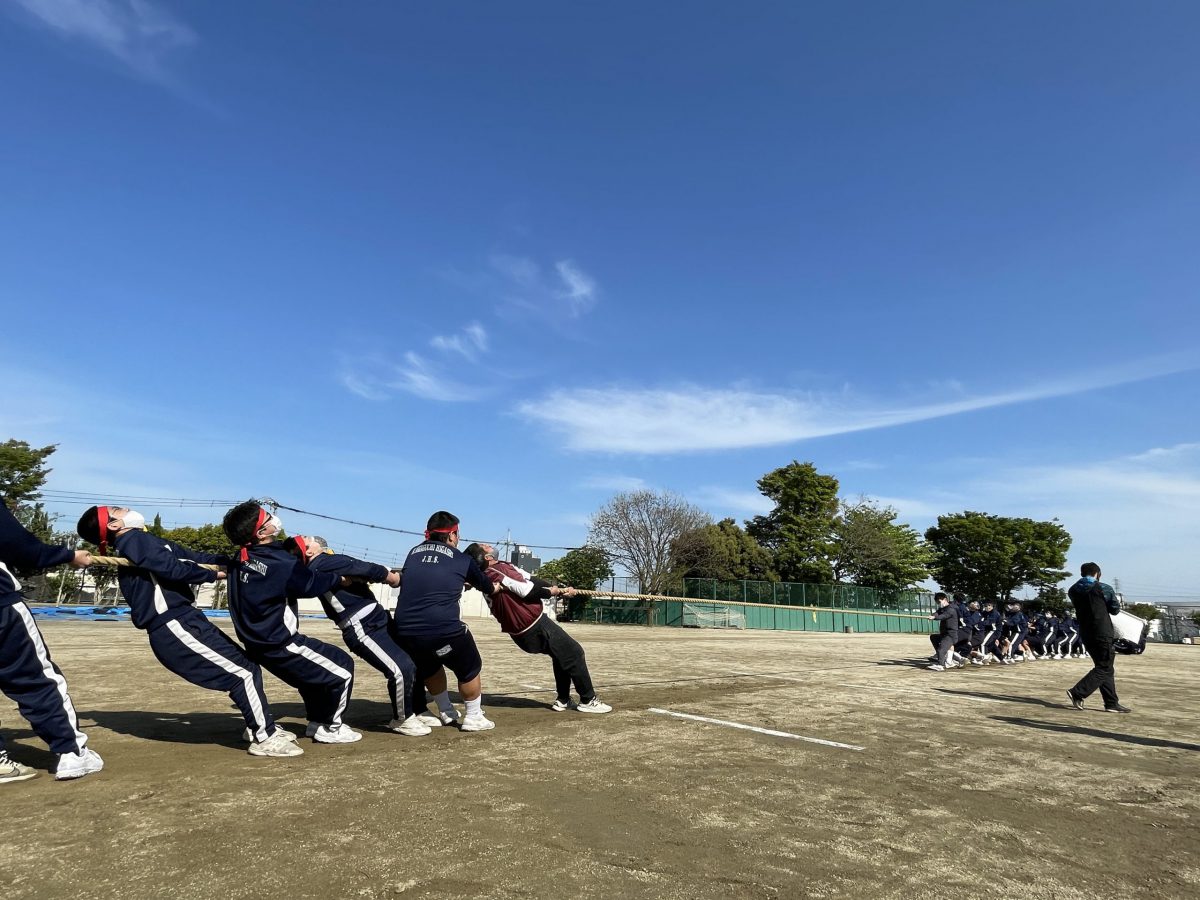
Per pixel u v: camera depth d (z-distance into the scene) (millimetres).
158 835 3330
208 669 4797
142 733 5633
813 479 59250
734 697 8727
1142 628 14773
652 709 7512
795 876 3137
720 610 48969
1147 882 3260
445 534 6191
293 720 6324
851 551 59469
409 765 4773
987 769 5383
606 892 2873
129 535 4715
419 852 3213
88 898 2666
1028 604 57938
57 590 41969
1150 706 9812
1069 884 3199
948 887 3102
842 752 5742
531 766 4859
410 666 5875
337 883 2855
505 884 2908
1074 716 8461
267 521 5203
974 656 17172
